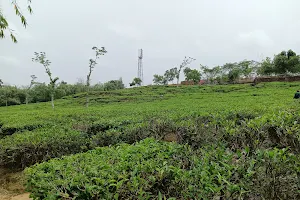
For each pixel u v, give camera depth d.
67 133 6.53
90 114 11.65
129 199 2.26
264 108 7.24
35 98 42.56
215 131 4.65
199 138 4.75
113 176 2.54
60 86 48.78
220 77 46.22
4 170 5.72
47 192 2.42
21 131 8.26
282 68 40.28
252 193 2.19
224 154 2.94
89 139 6.07
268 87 30.66
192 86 39.22
